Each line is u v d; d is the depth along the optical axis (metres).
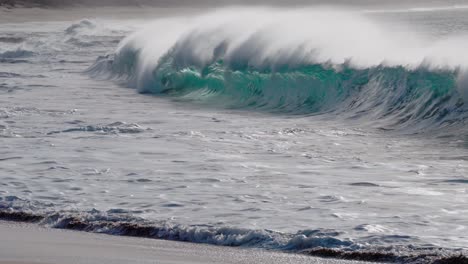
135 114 81.31
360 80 84.00
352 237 34.75
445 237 34.81
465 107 71.75
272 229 36.47
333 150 59.56
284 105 89.00
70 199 43.09
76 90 106.81
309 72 89.19
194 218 38.72
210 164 53.06
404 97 77.75
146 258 31.34
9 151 57.94
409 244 33.56
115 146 60.09
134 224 37.19
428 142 63.62
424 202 41.72
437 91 74.38
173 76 105.69
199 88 102.56
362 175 49.56
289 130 69.88
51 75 128.62
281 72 92.38
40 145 60.56
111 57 132.75
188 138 64.31
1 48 180.12
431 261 31.19
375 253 32.31
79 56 168.25
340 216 38.81
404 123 73.69
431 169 51.50
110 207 41.19
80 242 34.38
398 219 38.09
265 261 31.55
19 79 121.38
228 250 33.34
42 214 39.69
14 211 40.47
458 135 66.50
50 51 178.88
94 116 79.00
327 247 33.28
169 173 50.06
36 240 34.69
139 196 43.72
